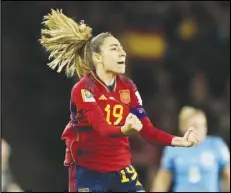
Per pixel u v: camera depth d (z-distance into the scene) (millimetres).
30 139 42562
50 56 15492
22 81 42906
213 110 38000
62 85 42375
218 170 23703
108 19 40656
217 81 40750
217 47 40844
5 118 42406
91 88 15086
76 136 15328
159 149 34781
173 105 38875
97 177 15375
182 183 23516
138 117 15391
